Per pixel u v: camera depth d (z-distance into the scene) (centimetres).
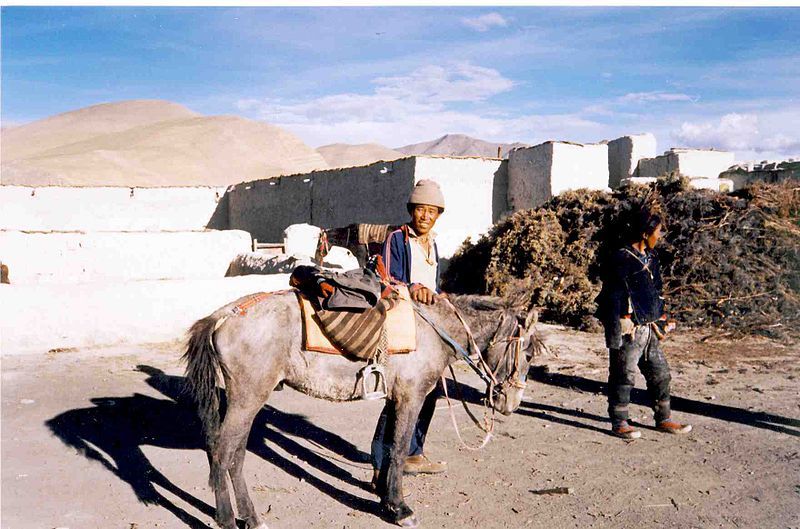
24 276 1538
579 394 827
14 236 1526
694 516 488
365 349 440
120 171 6844
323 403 779
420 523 473
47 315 993
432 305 492
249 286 1125
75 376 855
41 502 492
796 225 1227
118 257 1625
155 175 7150
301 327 446
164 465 573
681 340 1115
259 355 436
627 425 669
